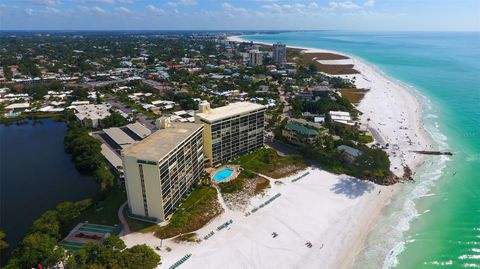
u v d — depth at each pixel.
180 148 122.69
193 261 97.44
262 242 106.31
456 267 96.06
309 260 98.75
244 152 173.38
